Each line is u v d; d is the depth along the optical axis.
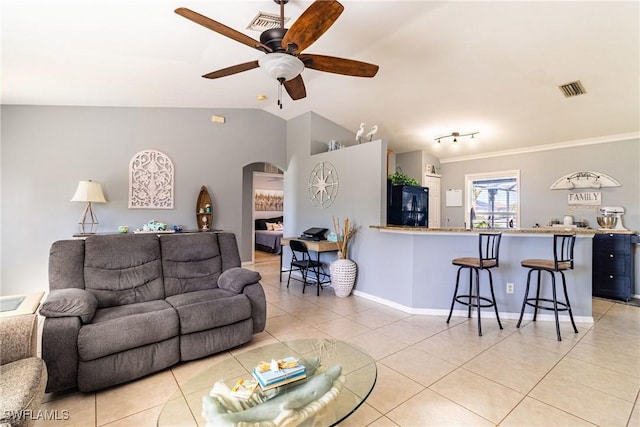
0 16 2.26
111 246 2.78
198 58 3.21
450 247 3.67
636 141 4.52
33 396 1.37
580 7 2.49
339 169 4.81
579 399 2.02
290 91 2.92
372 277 4.26
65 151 4.28
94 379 2.04
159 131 4.86
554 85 3.60
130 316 2.25
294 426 1.39
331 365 1.89
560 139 5.03
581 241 3.43
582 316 3.44
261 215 9.59
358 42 3.16
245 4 2.41
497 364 2.47
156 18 2.45
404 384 2.19
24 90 3.63
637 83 3.38
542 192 5.41
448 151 6.37
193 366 2.45
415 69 3.66
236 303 2.69
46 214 4.18
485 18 2.74
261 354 2.07
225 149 5.36
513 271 3.58
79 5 2.20
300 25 1.88
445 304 3.68
